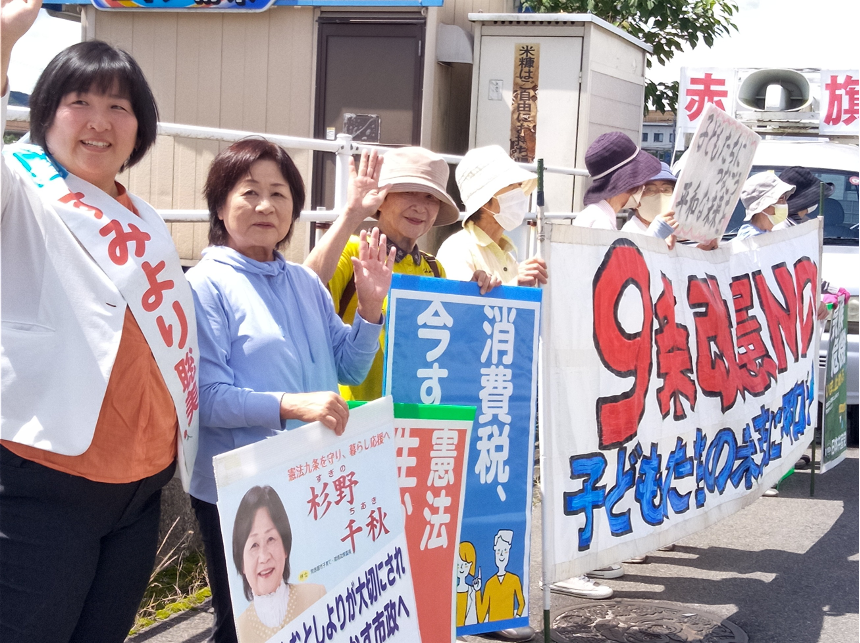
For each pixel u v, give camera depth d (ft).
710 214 14.99
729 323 16.22
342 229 10.26
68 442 7.15
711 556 17.25
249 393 8.28
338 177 17.42
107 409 7.46
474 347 11.02
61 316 7.16
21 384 7.11
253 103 29.40
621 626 13.83
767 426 17.29
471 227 13.00
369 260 9.77
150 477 7.84
